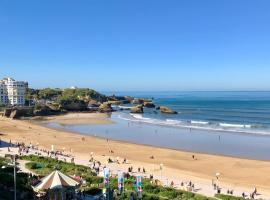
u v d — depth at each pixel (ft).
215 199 168.04
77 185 128.47
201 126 503.61
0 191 146.72
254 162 268.82
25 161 240.12
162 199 158.10
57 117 637.71
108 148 322.55
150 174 225.76
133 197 154.92
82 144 342.85
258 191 195.00
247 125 508.94
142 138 390.21
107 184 152.76
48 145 335.26
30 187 155.74
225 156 290.97
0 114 645.51
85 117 639.35
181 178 217.97
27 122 551.59
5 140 356.38
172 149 322.55
